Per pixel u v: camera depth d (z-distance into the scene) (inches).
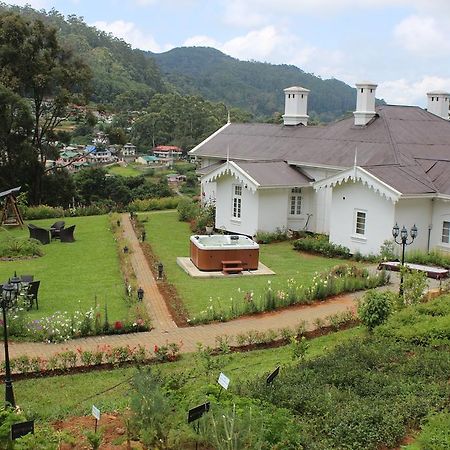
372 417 370.6
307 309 716.7
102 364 539.5
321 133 1293.1
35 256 1016.2
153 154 4015.8
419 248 1006.4
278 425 350.3
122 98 4726.9
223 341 595.8
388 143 1131.9
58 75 1733.5
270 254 1045.2
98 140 3969.0
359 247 1027.3
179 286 816.9
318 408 388.2
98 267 933.2
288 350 574.9
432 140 1181.7
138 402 355.9
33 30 1737.2
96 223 1391.5
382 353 503.2
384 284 825.5
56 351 571.8
